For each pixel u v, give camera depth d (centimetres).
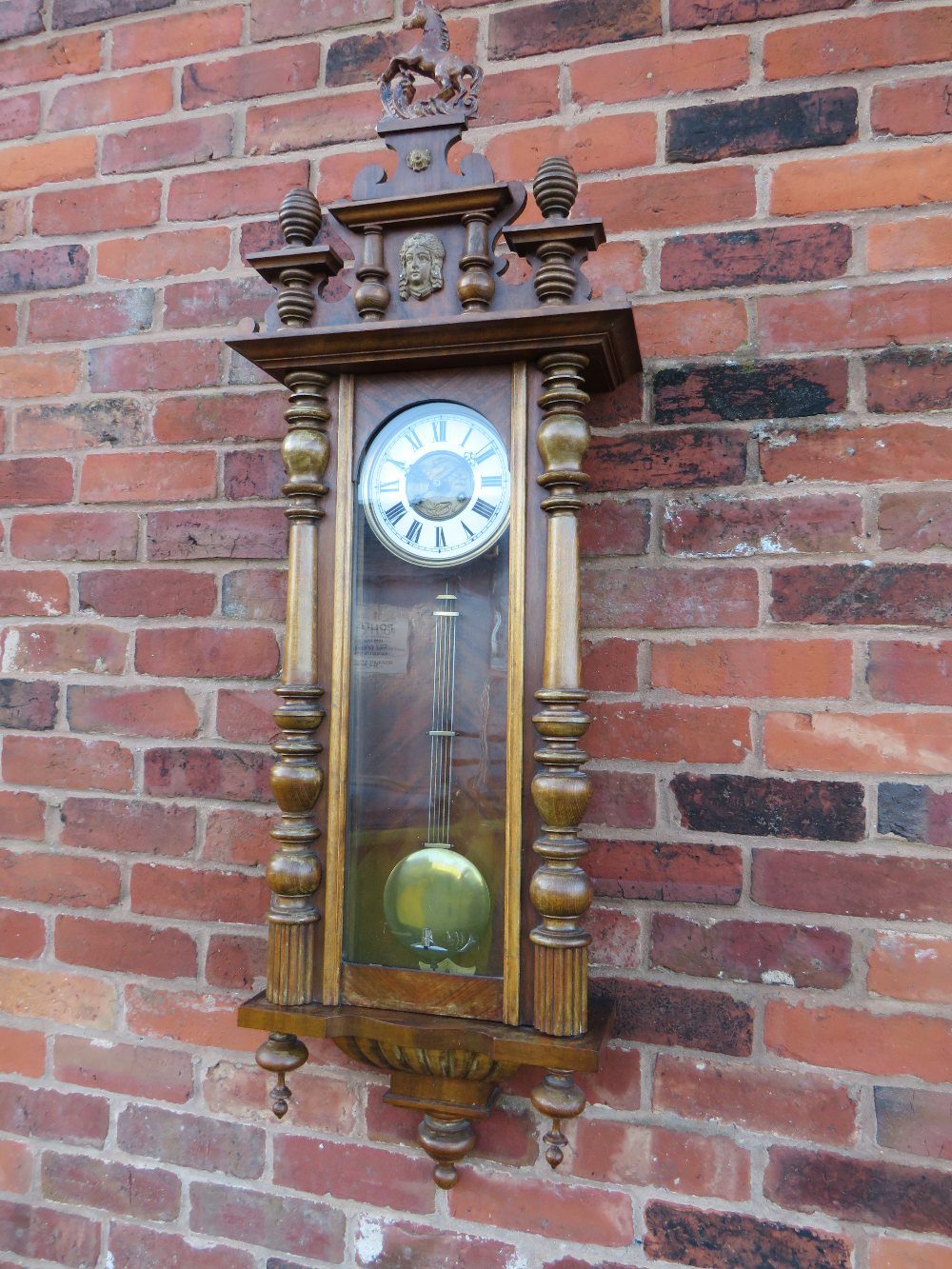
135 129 108
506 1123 90
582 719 73
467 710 78
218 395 103
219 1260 97
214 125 106
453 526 79
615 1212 87
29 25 113
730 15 91
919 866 82
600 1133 88
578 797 73
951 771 81
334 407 82
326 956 79
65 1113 103
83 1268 100
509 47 96
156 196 107
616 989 88
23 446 109
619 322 73
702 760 87
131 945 102
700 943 86
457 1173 91
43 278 110
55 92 111
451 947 77
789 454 86
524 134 95
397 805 80
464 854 78
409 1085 85
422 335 76
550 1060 70
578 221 73
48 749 106
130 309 107
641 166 92
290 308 80
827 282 87
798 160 88
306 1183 95
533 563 76
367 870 80
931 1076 80
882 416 85
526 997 74
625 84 93
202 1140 99
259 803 99
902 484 84
